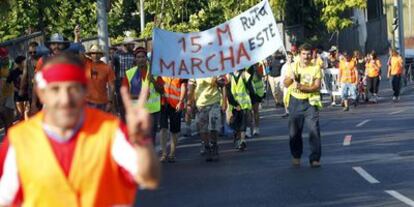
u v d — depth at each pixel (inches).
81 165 195.2
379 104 1428.4
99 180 195.6
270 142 835.4
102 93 650.2
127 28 2033.7
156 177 191.6
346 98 1304.1
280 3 1828.2
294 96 639.8
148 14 2031.3
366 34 2659.9
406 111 1204.5
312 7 1966.0
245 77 769.6
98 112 201.8
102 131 197.0
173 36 721.6
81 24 1518.2
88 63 647.8
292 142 646.5
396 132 886.4
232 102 766.5
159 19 1572.3
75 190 195.3
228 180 589.3
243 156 729.0
